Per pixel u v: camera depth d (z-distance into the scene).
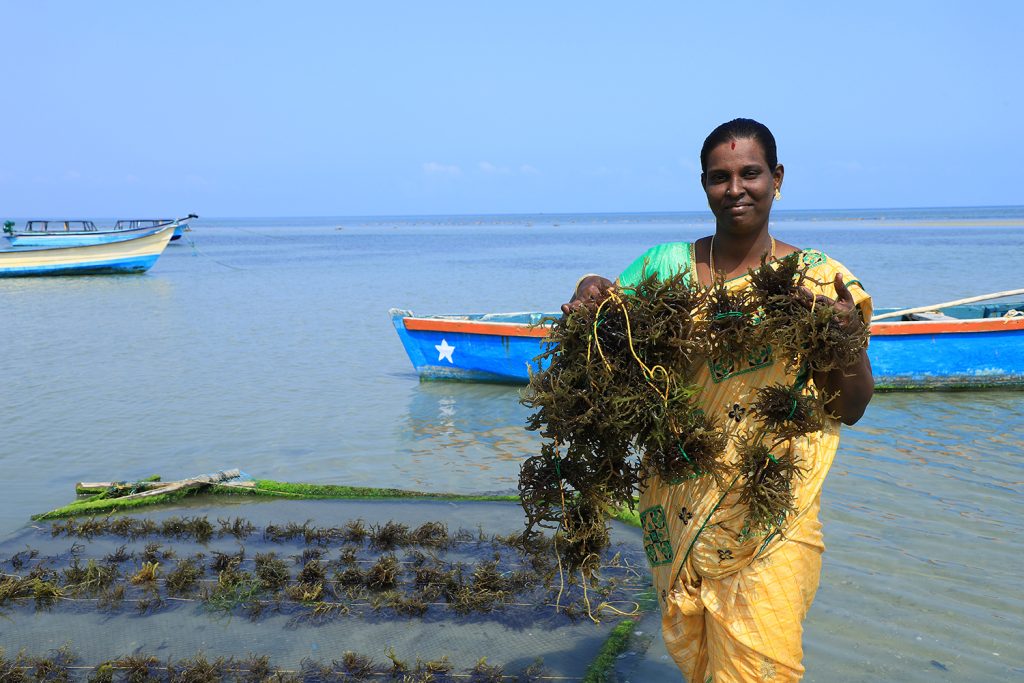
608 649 4.19
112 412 10.23
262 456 8.23
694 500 2.67
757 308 2.56
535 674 3.99
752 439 2.61
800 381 2.59
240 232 153.12
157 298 26.19
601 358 2.62
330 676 4.03
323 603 4.74
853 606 4.68
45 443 8.77
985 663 4.09
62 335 17.73
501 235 114.38
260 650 4.31
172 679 3.97
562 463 2.82
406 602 4.71
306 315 21.20
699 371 2.68
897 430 8.77
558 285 30.66
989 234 78.62
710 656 2.73
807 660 4.12
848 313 2.42
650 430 2.60
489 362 11.73
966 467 7.32
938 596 4.80
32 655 4.25
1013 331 10.84
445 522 6.09
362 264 45.75
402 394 11.31
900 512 6.16
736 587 2.63
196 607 4.80
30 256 34.62
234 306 23.55
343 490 6.81
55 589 4.91
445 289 29.08
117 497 6.76
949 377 10.93
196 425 9.54
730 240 2.75
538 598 4.82
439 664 4.06
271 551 5.57
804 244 56.69
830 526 5.88
